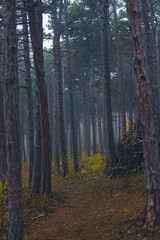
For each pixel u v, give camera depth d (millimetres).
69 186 13859
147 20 12023
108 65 15156
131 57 28031
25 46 14672
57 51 18141
